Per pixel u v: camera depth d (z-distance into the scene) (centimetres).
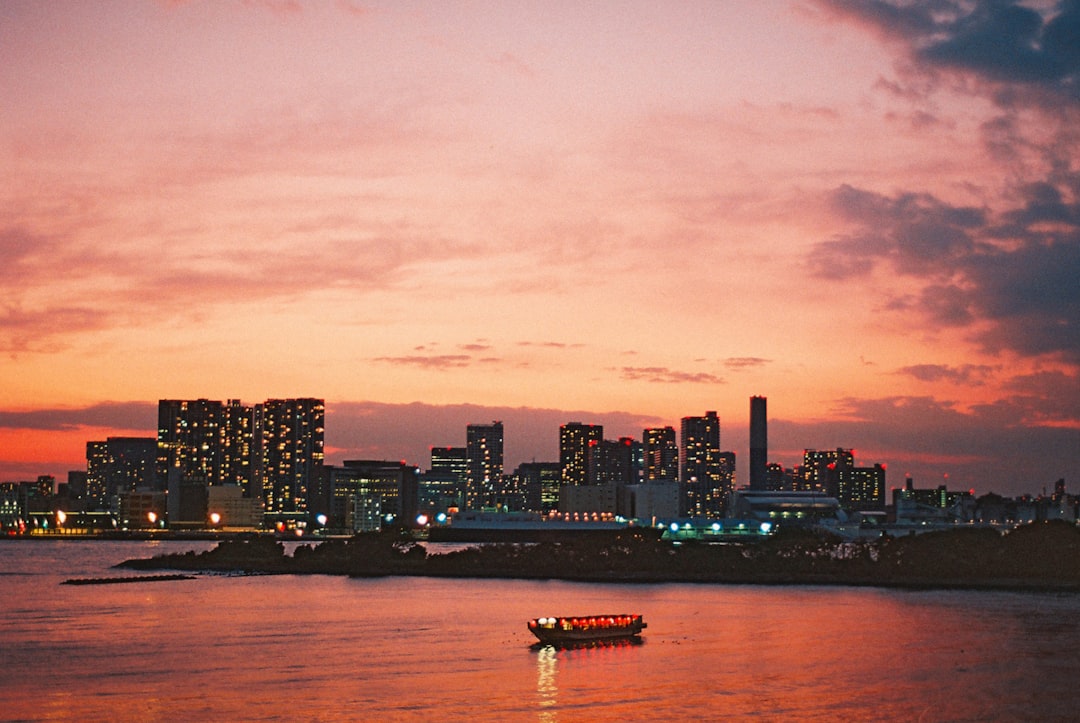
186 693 9038
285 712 8319
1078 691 9000
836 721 7944
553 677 9694
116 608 16088
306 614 15162
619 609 15738
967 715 8131
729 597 18038
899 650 11225
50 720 8119
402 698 8775
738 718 8038
